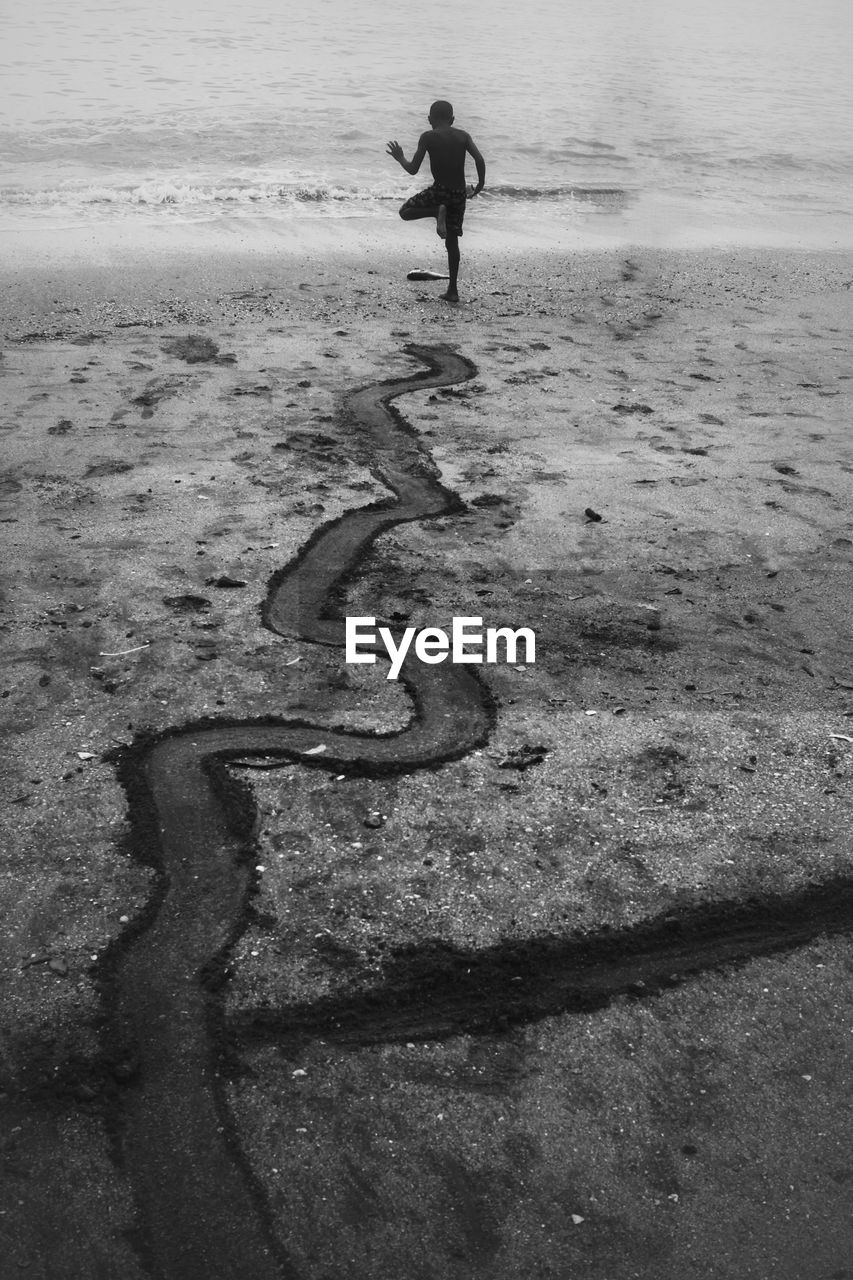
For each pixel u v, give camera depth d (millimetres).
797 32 44906
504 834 3895
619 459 7262
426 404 7996
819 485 7016
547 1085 3021
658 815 4031
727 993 3344
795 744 4484
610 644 5164
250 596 5367
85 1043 3049
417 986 3283
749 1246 2633
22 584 5363
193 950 3365
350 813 3957
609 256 12539
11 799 3939
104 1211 2633
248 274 11047
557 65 29422
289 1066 3025
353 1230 2617
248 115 19266
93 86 21297
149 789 4035
